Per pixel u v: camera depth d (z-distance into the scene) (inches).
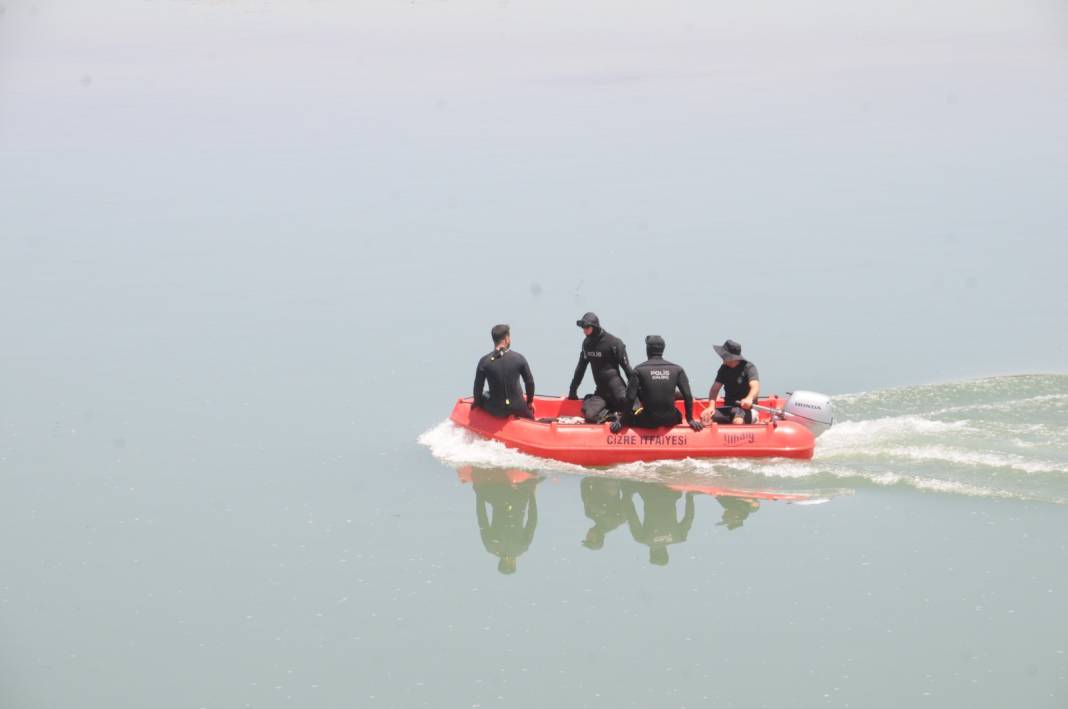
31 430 677.3
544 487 589.3
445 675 424.2
